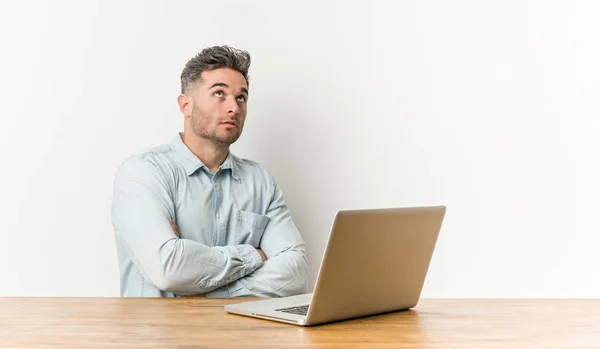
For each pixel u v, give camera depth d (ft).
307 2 9.89
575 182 9.74
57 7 9.69
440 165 9.84
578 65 9.71
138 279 8.29
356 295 4.85
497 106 9.78
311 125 9.94
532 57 9.75
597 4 9.68
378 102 9.89
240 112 8.71
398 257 5.11
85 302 5.69
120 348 3.93
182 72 8.90
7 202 9.66
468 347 4.00
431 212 5.32
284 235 8.84
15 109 9.68
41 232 9.68
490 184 9.80
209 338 4.21
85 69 9.71
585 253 9.72
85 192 9.70
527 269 9.78
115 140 9.73
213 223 8.59
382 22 9.87
